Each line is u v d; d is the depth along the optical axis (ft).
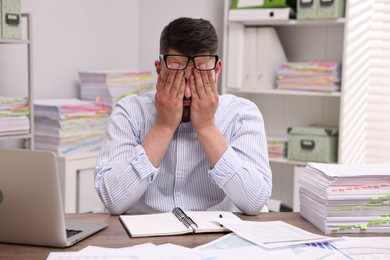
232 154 5.32
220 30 11.44
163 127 5.35
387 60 10.25
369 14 10.19
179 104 5.28
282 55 10.61
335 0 9.41
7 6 8.11
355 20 9.63
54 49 10.03
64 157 8.93
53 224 4.03
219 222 4.64
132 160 5.27
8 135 8.25
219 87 11.00
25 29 9.43
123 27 11.46
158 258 3.78
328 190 4.54
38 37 9.73
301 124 11.05
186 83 5.34
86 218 5.00
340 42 10.52
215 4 11.25
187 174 5.73
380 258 3.90
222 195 5.82
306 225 4.89
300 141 10.02
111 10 11.12
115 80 10.05
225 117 5.92
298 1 9.78
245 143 5.72
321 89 9.76
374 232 4.65
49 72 9.99
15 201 4.05
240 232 4.38
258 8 10.14
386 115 10.36
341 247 4.17
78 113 9.30
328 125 10.79
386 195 4.60
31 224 4.07
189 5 11.02
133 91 10.50
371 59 10.39
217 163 5.28
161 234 4.39
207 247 4.07
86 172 9.43
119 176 5.23
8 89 9.32
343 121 9.58
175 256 3.83
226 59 10.64
